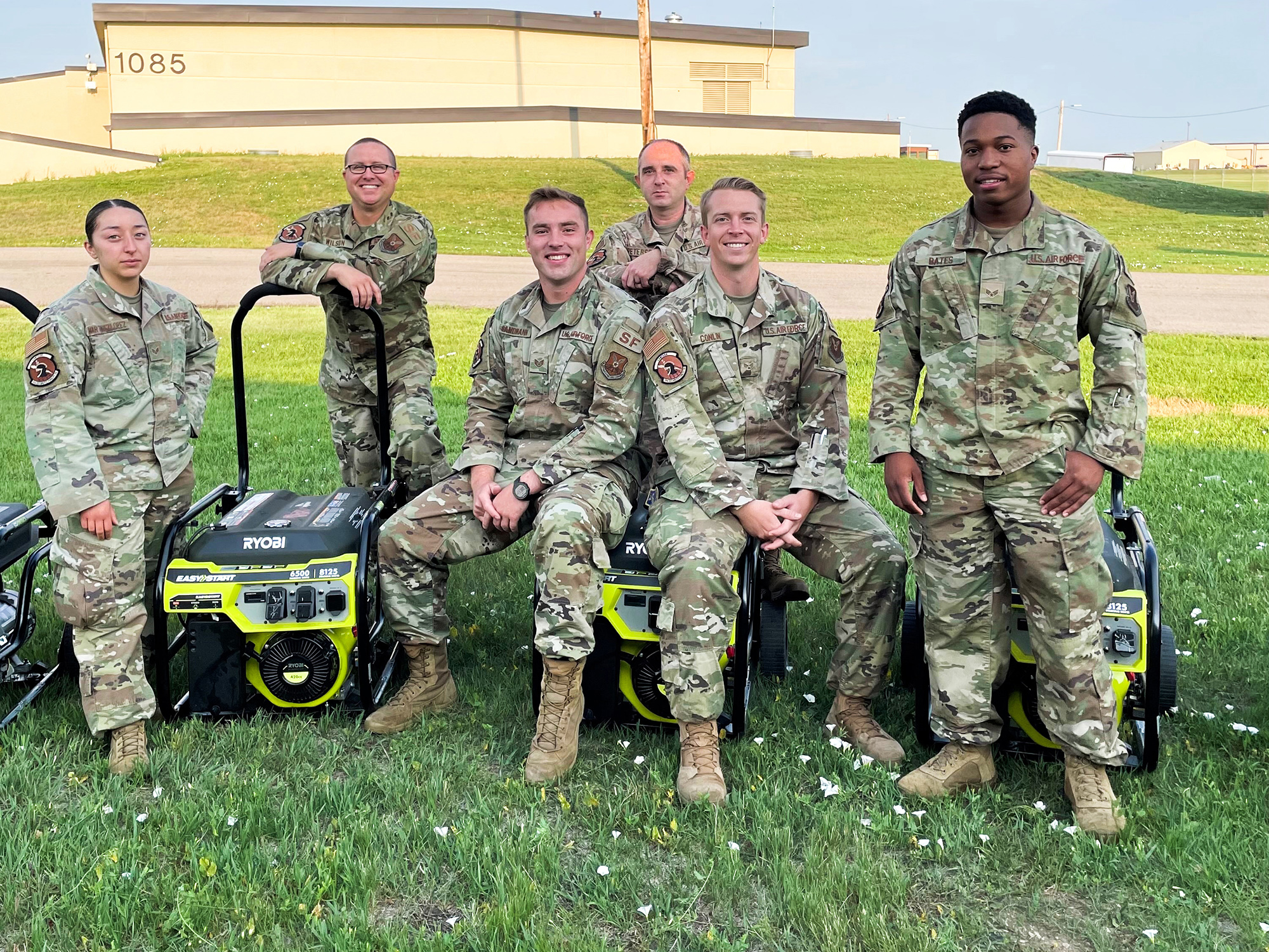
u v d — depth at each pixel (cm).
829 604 502
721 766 356
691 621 337
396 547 383
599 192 2892
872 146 3975
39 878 285
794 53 4084
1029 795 337
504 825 319
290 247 437
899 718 394
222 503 436
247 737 365
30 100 3953
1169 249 2500
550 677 347
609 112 3616
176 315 401
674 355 371
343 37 3691
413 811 322
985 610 331
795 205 2853
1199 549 554
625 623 364
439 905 281
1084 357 1208
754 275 380
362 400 514
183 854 300
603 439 378
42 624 464
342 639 383
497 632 471
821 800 333
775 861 293
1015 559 320
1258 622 461
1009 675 355
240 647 378
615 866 292
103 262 377
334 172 3044
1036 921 275
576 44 3866
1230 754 356
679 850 304
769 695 408
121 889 279
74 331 368
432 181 2995
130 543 366
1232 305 1730
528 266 2072
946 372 328
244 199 2727
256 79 3672
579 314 398
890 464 338
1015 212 321
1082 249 315
